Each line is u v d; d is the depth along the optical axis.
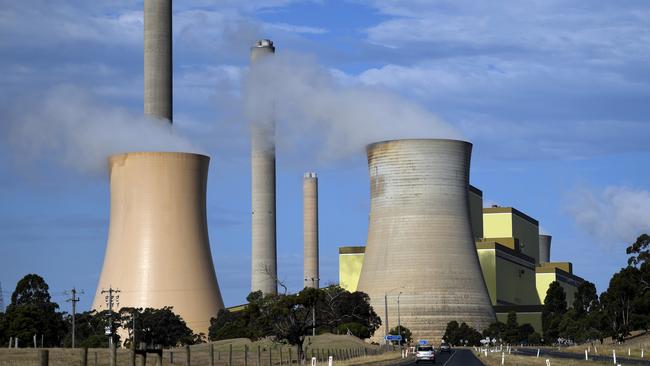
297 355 114.31
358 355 145.88
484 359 124.25
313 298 114.44
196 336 185.38
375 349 170.00
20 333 161.12
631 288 190.25
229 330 181.38
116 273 192.88
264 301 127.81
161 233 192.88
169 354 123.75
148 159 193.88
